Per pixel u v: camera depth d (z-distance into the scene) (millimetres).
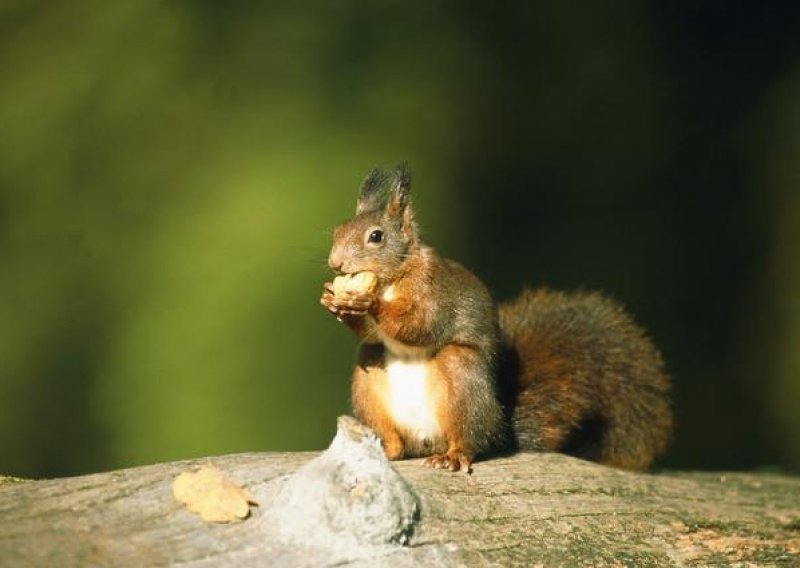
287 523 5691
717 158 16359
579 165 15914
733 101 16672
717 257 16078
